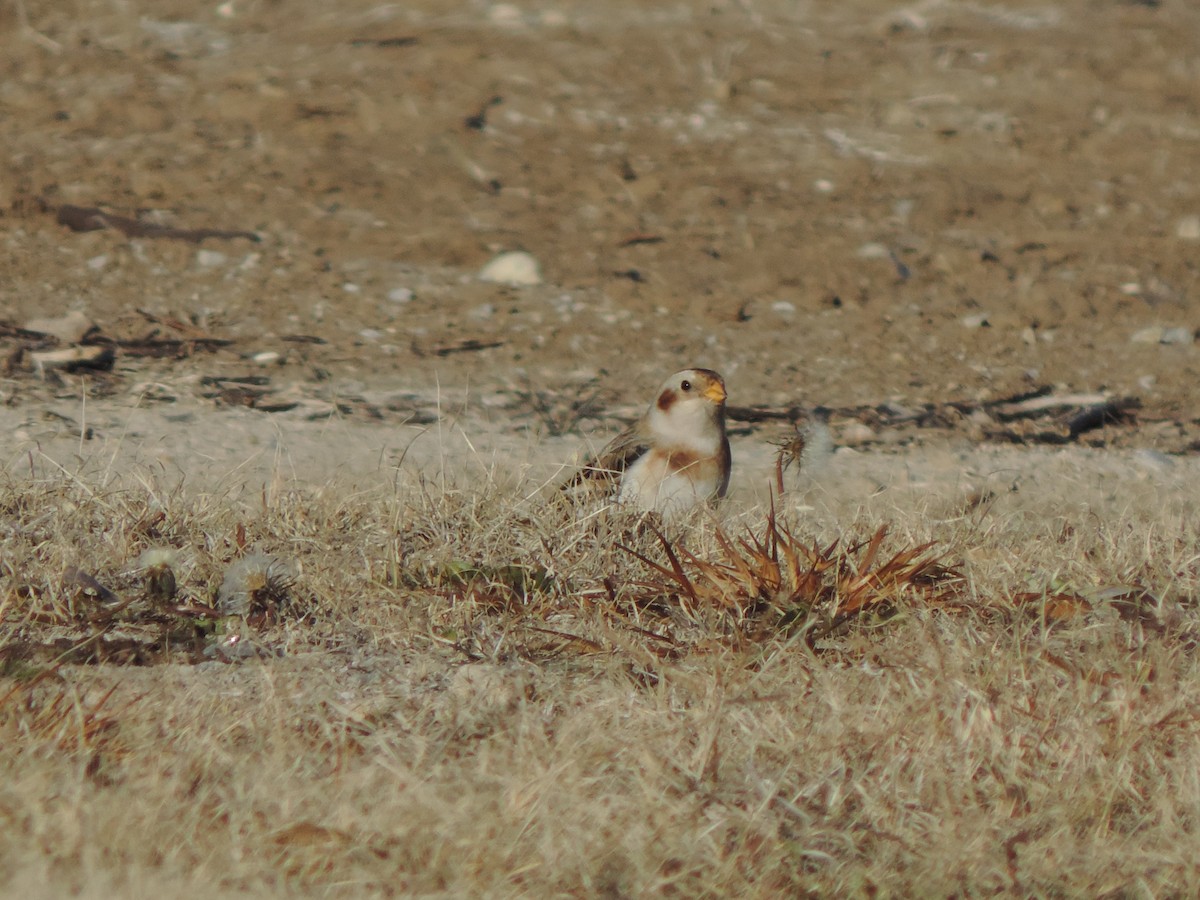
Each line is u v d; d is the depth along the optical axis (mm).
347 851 5078
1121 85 26938
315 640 7570
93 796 5277
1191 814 5801
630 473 10016
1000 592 8125
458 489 9266
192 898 4691
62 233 18422
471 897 4895
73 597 7730
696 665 7078
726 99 24922
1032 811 5773
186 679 6891
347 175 21188
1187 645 7539
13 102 22766
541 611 7926
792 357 16797
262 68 24703
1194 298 19266
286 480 9930
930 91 25859
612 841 5277
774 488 11820
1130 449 14188
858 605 7789
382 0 28516
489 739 6160
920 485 11945
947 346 17406
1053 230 21328
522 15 28000
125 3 27422
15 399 13336
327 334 16484
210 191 20281
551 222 20406
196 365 15039
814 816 5633
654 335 17156
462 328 16969
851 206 21625
